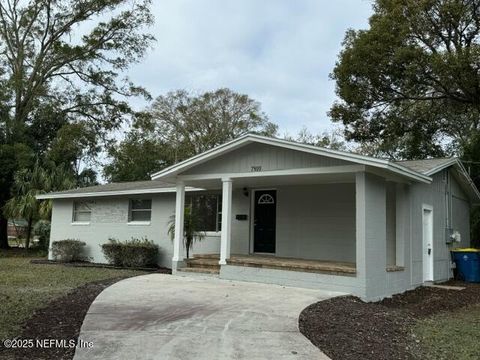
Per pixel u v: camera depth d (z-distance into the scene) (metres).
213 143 37.22
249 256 13.72
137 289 9.67
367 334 6.50
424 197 13.34
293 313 7.44
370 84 19.12
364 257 9.63
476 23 16.78
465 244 17.67
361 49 17.92
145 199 16.75
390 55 17.69
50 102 28.16
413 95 19.05
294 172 10.79
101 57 28.03
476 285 13.56
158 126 37.75
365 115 20.80
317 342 5.97
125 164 34.84
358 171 9.88
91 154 29.78
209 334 6.14
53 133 28.84
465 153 22.12
